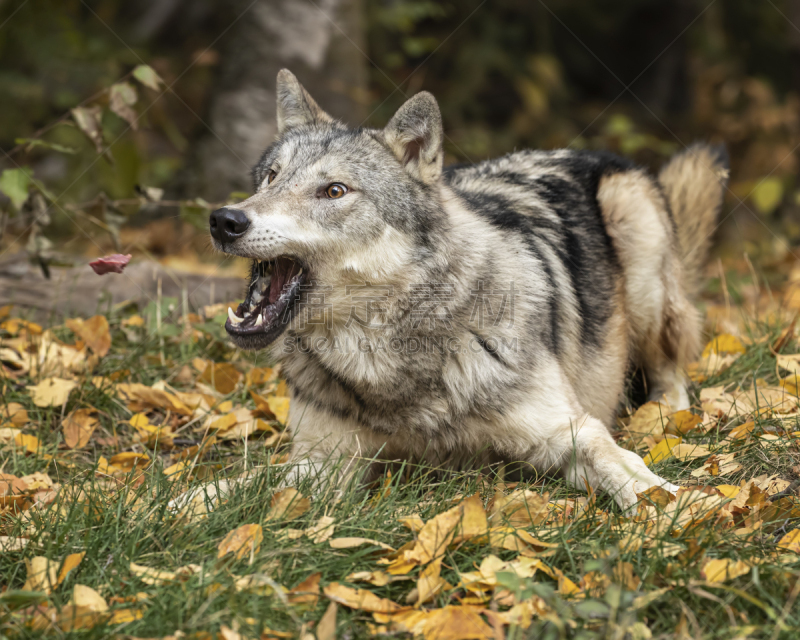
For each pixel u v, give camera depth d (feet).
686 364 23.89
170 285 30.32
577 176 23.04
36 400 21.16
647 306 22.76
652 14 70.59
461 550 13.92
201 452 19.15
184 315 27.35
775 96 66.54
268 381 23.80
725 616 11.99
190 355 25.12
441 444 17.66
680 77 70.90
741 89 65.72
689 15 68.95
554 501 16.15
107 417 21.89
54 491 16.75
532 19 67.97
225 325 17.46
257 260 18.53
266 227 16.46
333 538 14.19
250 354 23.80
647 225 22.80
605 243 22.16
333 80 42.52
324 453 18.01
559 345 19.07
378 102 54.03
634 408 23.76
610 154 25.14
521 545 13.83
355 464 17.80
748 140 62.69
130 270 30.63
